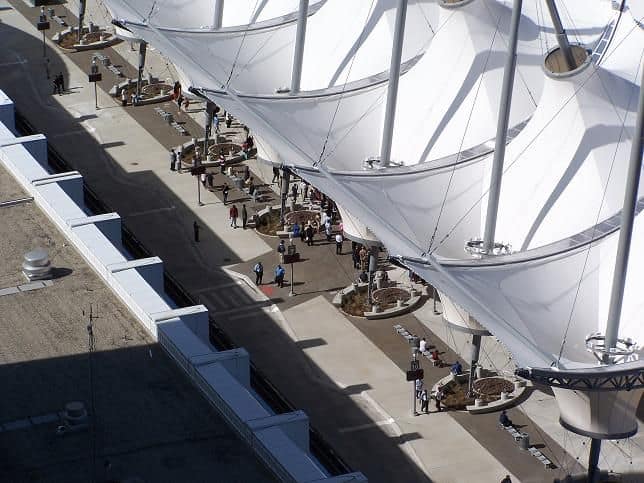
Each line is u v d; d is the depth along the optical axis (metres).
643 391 90.75
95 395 77.25
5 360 80.50
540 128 102.94
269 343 105.12
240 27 132.00
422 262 97.56
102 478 70.88
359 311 108.62
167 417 75.25
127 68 148.38
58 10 160.50
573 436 95.94
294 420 73.31
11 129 109.75
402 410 98.12
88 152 132.12
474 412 97.81
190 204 123.69
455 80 113.81
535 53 116.31
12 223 94.38
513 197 103.50
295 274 113.81
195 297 110.62
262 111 118.88
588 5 123.81
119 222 93.50
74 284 87.69
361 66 123.62
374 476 91.62
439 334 106.25
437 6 125.56
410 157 113.81
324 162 113.62
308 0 124.75
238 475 70.81
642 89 84.38
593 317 93.94
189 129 136.50
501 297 93.94
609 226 98.50
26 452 72.94
